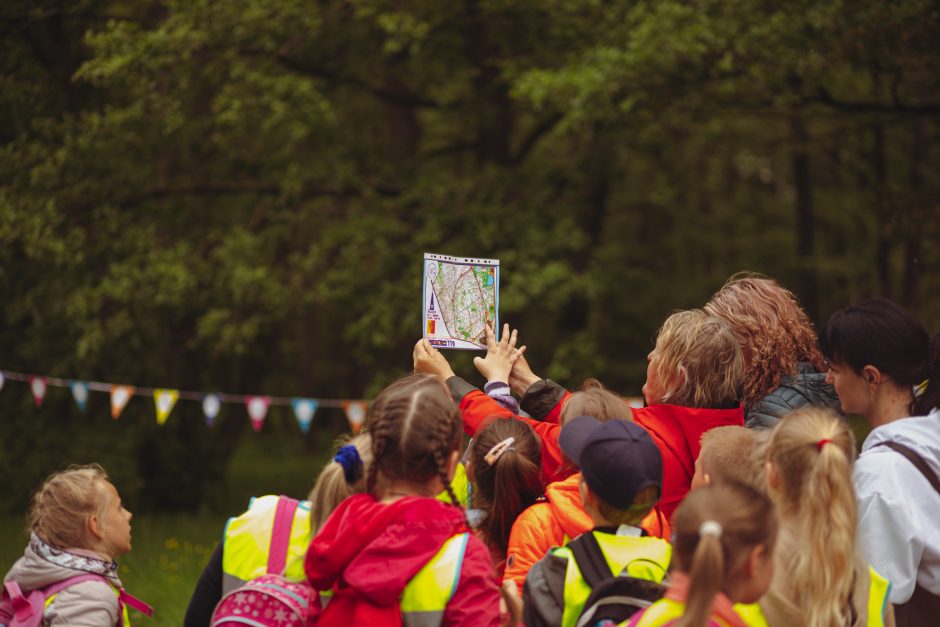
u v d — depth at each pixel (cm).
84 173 1312
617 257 1532
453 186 1409
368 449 297
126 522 384
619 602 257
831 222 2452
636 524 282
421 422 277
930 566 295
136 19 1501
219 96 1282
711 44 1159
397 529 265
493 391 379
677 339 351
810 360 377
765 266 2323
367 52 1522
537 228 1377
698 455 335
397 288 1342
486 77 1519
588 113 1187
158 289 1255
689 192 2214
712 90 1268
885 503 292
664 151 1673
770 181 2469
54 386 1462
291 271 1415
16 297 1353
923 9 991
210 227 1469
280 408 2733
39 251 1199
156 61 1220
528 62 1404
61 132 1295
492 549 358
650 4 1298
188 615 325
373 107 1683
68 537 367
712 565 222
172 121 1253
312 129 1361
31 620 354
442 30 1487
